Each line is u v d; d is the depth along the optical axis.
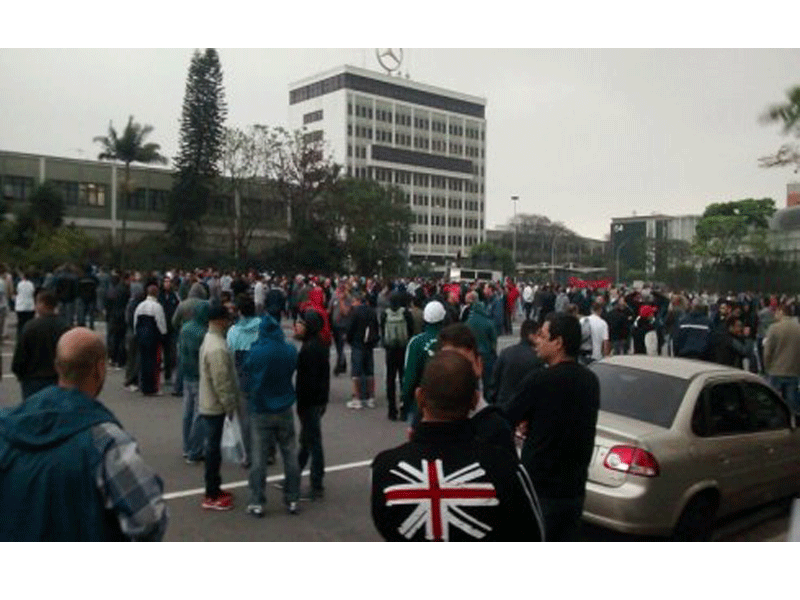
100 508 2.74
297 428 10.34
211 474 6.71
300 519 6.51
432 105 130.38
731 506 6.19
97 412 2.85
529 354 6.71
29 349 6.81
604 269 98.75
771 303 17.31
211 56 59.47
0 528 2.72
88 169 66.94
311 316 7.18
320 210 61.78
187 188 59.16
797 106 14.06
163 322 12.30
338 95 118.25
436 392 2.70
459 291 22.84
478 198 138.50
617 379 6.59
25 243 47.41
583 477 4.35
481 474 2.62
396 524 2.65
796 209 49.53
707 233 81.62
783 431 6.79
